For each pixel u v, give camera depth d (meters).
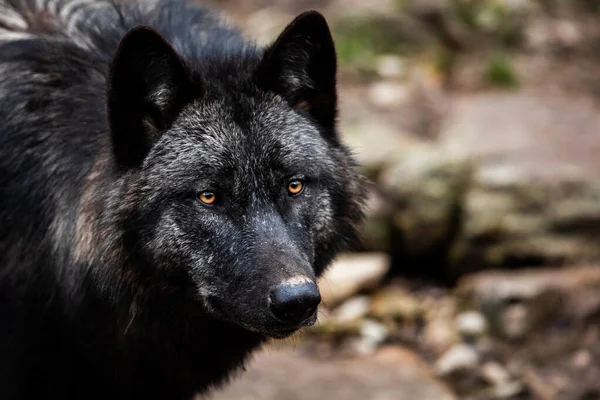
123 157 7.97
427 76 20.30
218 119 8.01
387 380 12.03
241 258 7.60
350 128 16.20
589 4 23.78
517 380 12.41
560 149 15.67
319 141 8.41
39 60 8.71
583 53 22.39
